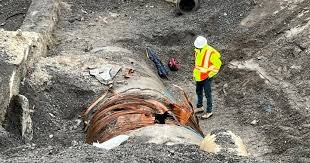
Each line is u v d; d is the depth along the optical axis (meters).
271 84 11.44
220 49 13.21
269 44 12.77
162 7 15.51
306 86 10.98
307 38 12.17
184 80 12.77
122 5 15.59
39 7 13.95
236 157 6.88
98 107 9.55
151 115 8.80
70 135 9.42
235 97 11.68
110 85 10.59
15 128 8.86
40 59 11.33
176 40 13.93
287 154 9.28
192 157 6.65
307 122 9.98
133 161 6.19
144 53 13.27
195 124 9.73
